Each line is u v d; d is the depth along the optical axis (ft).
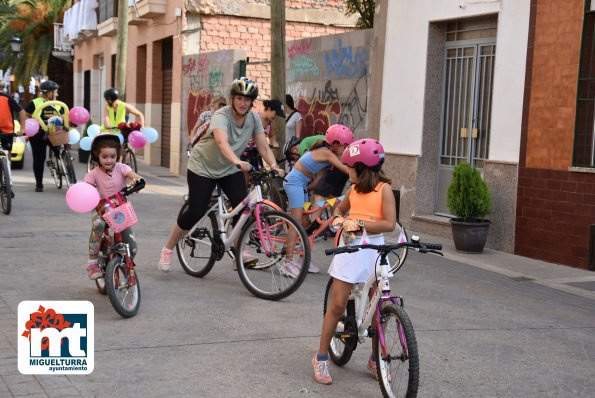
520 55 29.99
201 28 59.98
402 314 13.33
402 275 25.79
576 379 15.90
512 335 19.02
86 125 67.46
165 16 63.62
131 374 15.02
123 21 59.36
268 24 61.67
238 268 21.89
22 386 14.10
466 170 29.89
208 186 22.45
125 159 46.75
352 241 14.52
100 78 94.02
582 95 27.58
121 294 19.36
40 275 23.08
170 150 63.21
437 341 18.20
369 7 51.16
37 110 41.91
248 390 14.46
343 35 41.11
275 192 33.60
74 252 26.76
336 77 41.93
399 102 37.04
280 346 17.21
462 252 30.25
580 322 20.61
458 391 14.87
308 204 25.04
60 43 109.70
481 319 20.45
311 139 28.73
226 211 22.93
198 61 57.57
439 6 34.30
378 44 38.27
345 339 15.39
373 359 15.35
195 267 24.06
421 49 35.55
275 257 21.39
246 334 18.03
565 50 28.02
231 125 22.12
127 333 17.71
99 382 14.51
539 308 21.99
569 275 26.68
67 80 124.06
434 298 22.65
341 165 23.73
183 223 22.99
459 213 30.14
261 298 21.48
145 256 26.94
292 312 20.17
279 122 36.88
